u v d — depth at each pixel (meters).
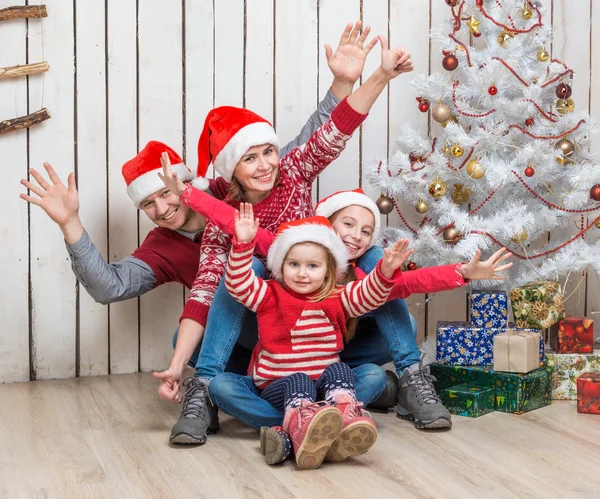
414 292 1.88
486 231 2.28
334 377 1.73
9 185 2.43
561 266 2.36
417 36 2.78
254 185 2.05
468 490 1.49
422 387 1.93
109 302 2.22
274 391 1.77
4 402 2.20
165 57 2.55
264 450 1.69
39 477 1.58
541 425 1.93
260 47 2.64
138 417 2.04
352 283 1.85
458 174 2.40
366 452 1.73
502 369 2.07
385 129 2.78
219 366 1.89
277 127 2.68
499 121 2.37
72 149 2.48
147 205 2.23
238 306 1.90
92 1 2.47
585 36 2.94
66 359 2.52
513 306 2.25
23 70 2.39
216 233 2.06
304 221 1.84
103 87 2.50
